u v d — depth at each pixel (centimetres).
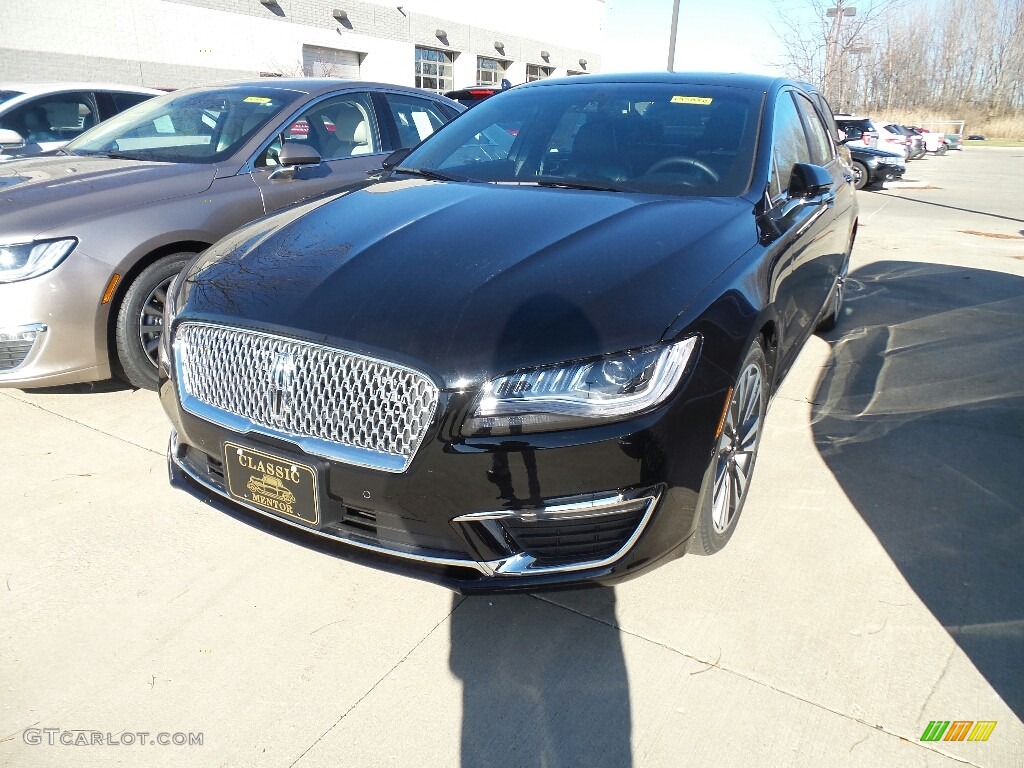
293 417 207
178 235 366
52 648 224
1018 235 974
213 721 201
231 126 434
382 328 200
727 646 226
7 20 1316
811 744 193
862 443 355
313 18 1866
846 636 230
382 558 209
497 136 352
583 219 255
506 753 192
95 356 349
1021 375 440
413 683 213
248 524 228
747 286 235
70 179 373
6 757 188
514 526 199
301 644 227
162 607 241
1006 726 199
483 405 190
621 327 199
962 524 288
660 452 199
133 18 1496
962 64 4672
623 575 207
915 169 2292
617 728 199
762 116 327
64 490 304
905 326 537
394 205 283
